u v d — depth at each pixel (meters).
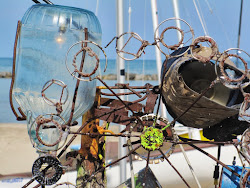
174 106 2.78
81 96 2.80
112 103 3.38
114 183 6.45
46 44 2.72
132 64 47.00
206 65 2.87
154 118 2.75
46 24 2.73
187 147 8.42
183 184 6.46
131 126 2.77
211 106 2.57
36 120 2.40
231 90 2.90
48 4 2.94
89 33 2.83
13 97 2.89
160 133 2.63
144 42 2.55
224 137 3.01
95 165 3.19
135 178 3.13
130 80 46.94
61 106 2.50
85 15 2.89
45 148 2.70
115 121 3.11
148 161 2.67
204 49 2.90
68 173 6.09
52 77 2.71
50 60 2.71
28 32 2.78
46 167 2.62
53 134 2.70
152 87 3.20
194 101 2.54
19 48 2.85
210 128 3.05
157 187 3.09
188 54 2.88
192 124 2.93
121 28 7.19
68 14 2.79
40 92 2.72
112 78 45.88
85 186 3.14
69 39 2.74
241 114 2.39
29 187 6.83
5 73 51.84
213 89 2.94
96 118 3.00
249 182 2.62
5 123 17.27
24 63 2.78
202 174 6.94
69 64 2.72
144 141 2.62
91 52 2.44
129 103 3.24
